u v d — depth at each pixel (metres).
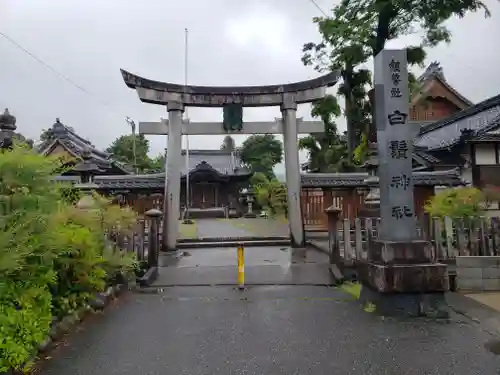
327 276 9.00
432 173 17.23
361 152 17.67
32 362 4.39
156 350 4.97
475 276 7.77
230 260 11.06
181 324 6.02
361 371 4.35
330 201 18.03
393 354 4.81
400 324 5.98
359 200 18.06
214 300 7.41
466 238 8.40
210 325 5.96
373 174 13.21
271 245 14.20
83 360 4.66
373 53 20.12
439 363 4.54
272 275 9.20
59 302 5.57
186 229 18.59
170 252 12.13
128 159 46.44
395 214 7.49
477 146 18.86
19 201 4.44
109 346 5.11
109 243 7.55
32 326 4.30
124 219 8.69
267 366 4.49
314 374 4.29
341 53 20.44
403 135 7.64
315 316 6.39
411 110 31.38
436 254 8.29
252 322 6.09
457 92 31.53
